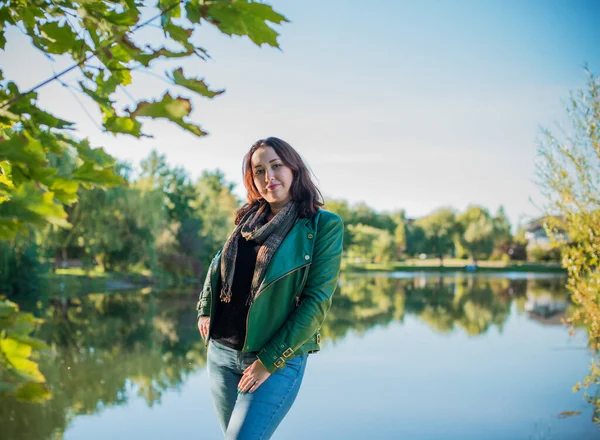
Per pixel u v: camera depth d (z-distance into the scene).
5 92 1.08
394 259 84.00
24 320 1.02
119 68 1.08
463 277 45.44
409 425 5.48
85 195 23.16
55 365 8.03
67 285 24.92
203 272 38.88
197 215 44.44
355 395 6.54
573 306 17.98
